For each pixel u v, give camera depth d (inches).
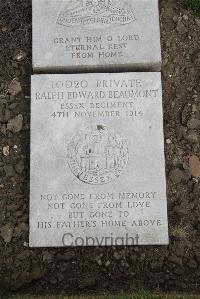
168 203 69.2
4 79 73.6
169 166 70.3
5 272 67.2
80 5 72.7
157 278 66.7
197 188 69.5
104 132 68.2
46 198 67.0
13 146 71.2
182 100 72.6
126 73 70.0
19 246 67.9
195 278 66.7
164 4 76.2
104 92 69.6
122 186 67.1
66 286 66.6
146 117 68.7
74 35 71.8
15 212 69.1
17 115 72.1
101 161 67.4
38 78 70.0
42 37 71.8
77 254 67.6
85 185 67.1
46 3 72.9
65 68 71.2
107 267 67.2
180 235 67.6
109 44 71.4
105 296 63.1
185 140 71.1
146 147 67.8
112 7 72.5
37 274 67.0
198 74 73.6
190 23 75.5
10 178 70.2
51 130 68.4
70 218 66.7
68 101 69.3
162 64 73.8
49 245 66.4
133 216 66.6
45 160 67.7
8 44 74.7
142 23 71.9
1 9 76.2
